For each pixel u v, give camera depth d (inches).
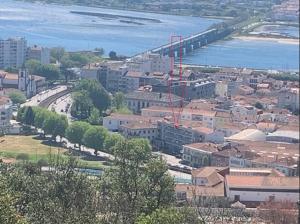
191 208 6894.7
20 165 7667.3
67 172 6264.8
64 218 5610.2
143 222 5664.4
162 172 6314.0
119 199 6151.6
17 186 6003.9
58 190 6028.5
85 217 5684.1
